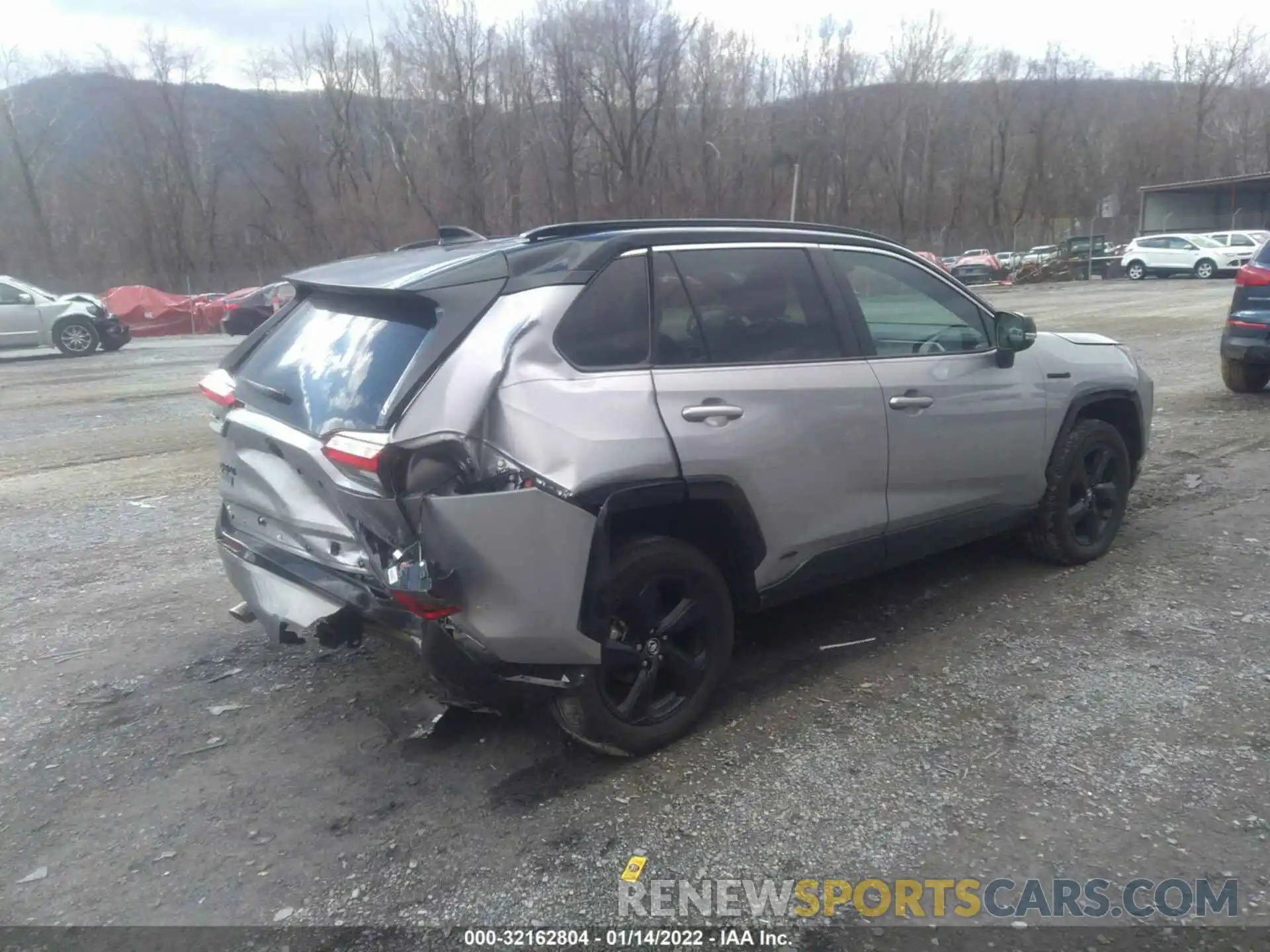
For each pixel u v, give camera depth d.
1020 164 71.44
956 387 4.50
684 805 3.36
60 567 6.07
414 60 50.19
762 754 3.65
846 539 4.15
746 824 3.24
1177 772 3.40
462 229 4.52
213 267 58.09
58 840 3.30
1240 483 6.73
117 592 5.59
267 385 3.75
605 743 3.57
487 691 3.39
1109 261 40.59
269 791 3.54
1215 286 29.36
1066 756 3.54
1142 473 7.11
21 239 56.31
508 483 3.20
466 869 3.08
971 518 4.73
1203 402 9.68
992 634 4.55
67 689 4.39
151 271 57.03
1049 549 5.25
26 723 4.09
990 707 3.90
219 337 28.45
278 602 3.71
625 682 3.63
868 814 3.26
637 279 3.65
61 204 57.09
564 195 50.84
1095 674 4.12
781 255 4.11
